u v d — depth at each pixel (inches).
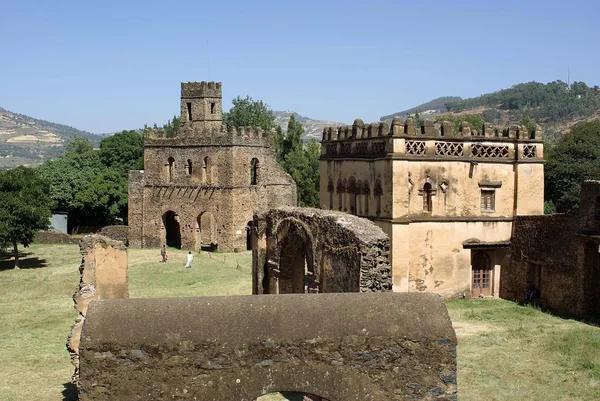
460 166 1499.8
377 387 455.5
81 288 837.2
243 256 2434.8
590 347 1081.4
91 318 444.1
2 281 2006.6
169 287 1793.8
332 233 804.0
